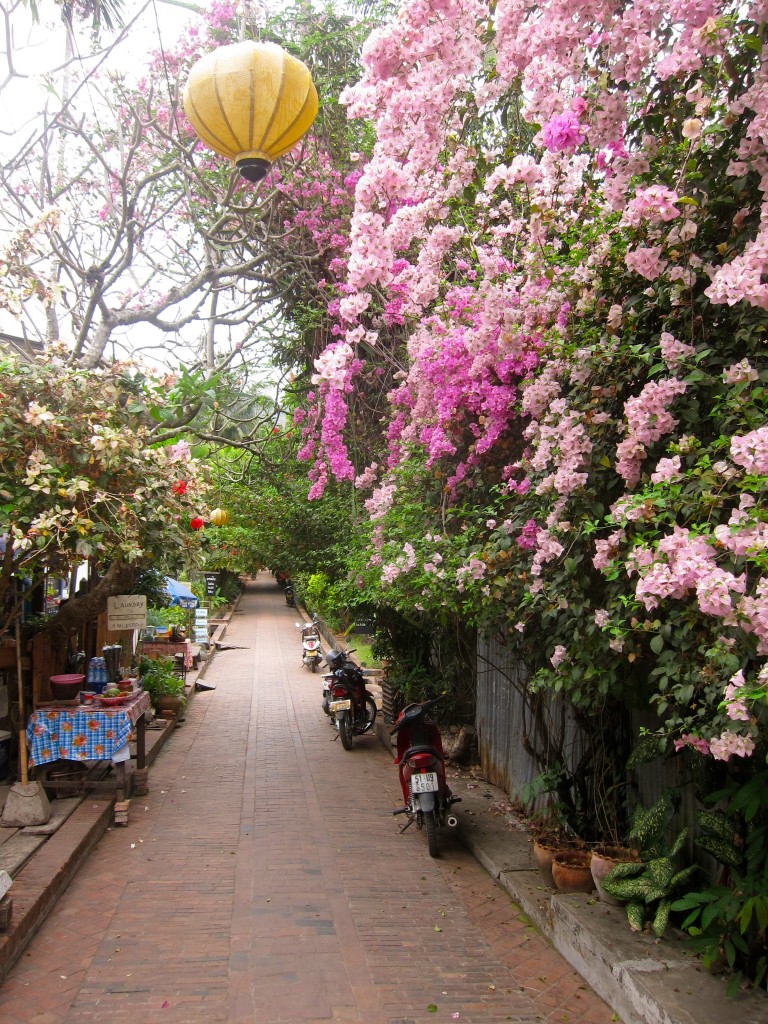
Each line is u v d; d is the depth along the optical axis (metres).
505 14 3.70
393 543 5.82
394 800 6.74
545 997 3.46
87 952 3.79
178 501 5.53
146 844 5.41
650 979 3.18
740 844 3.38
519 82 4.89
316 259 8.27
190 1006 3.32
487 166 4.76
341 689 8.82
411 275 5.40
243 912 4.30
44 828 5.09
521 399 4.53
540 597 3.62
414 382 5.84
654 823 3.93
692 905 3.36
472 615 4.96
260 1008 3.32
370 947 3.91
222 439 7.56
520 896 4.45
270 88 3.53
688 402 3.02
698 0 2.84
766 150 2.83
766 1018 2.89
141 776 6.63
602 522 3.32
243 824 5.92
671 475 2.63
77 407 5.02
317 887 4.69
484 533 4.71
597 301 3.68
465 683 8.17
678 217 3.01
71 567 5.63
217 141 3.72
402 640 9.12
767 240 2.42
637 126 3.46
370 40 3.62
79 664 8.25
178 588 15.39
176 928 4.08
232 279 8.18
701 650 2.55
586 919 3.74
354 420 8.51
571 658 3.48
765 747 2.82
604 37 3.32
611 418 3.46
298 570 11.04
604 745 4.57
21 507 4.66
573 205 4.48
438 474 5.56
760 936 3.22
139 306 7.30
